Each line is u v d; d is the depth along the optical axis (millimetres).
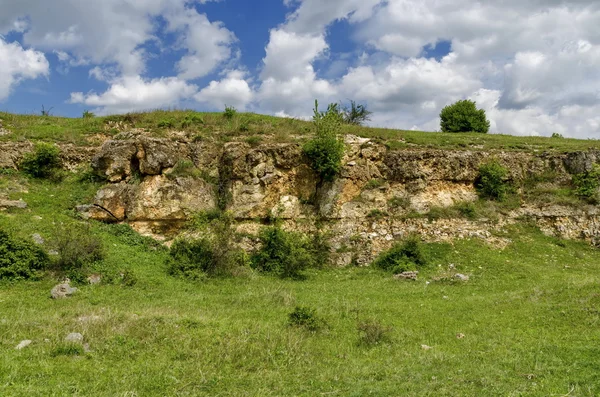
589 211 21188
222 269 16453
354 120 35906
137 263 15930
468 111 34062
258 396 6691
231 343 8742
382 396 6707
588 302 11445
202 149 21109
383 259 18750
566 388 6781
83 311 10836
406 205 21234
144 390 6848
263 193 20422
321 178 21391
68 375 7242
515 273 17141
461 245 19531
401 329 10570
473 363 8180
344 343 9656
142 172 19609
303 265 17625
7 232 13930
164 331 9242
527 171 23359
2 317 10172
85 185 19719
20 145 20094
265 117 25828
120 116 24062
